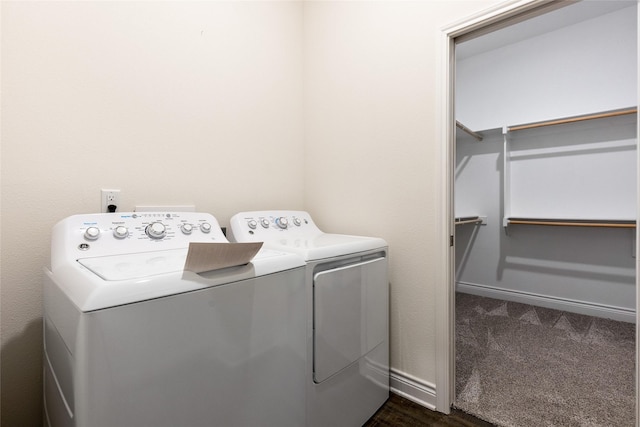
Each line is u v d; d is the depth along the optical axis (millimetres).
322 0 1970
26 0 1058
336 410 1239
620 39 2510
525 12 1279
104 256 954
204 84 1558
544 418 1405
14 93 1040
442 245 1459
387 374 1564
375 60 1701
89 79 1194
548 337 2277
